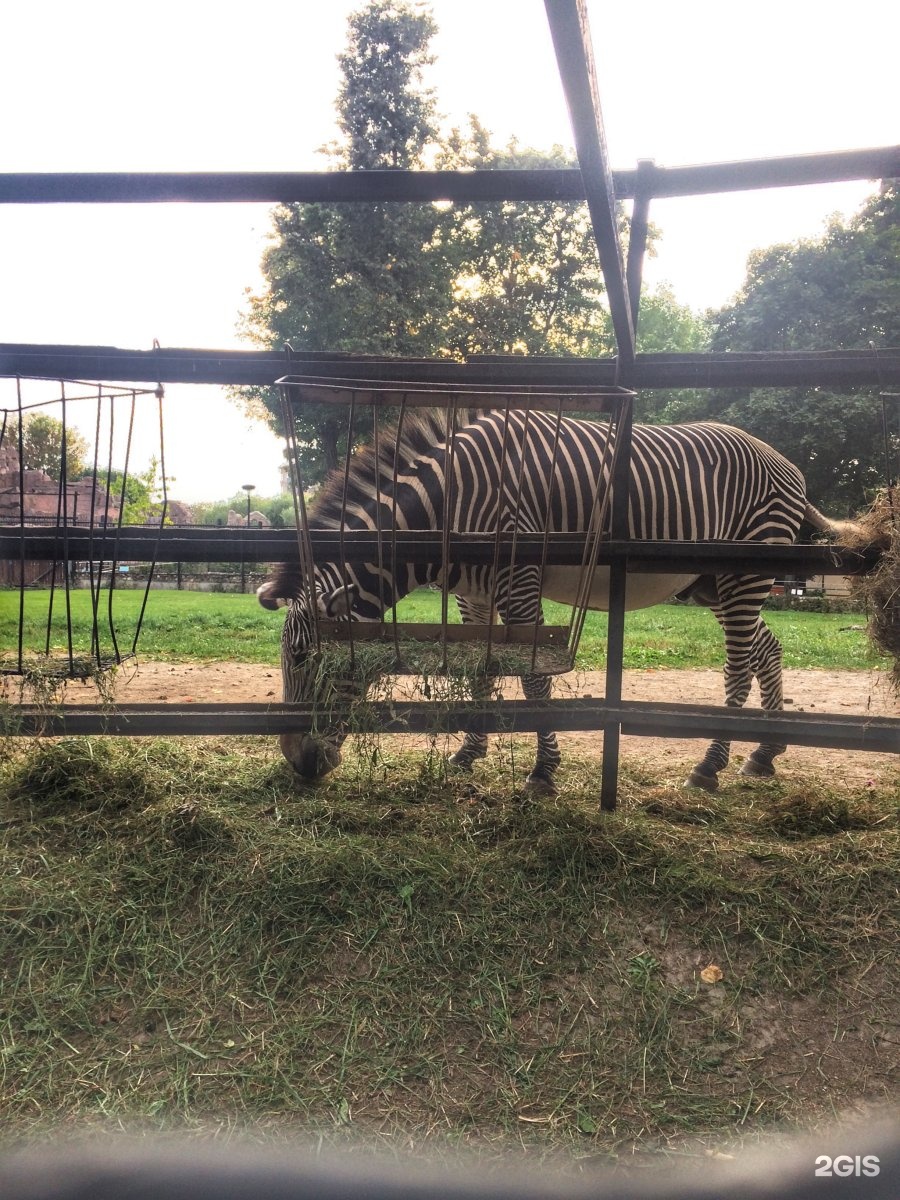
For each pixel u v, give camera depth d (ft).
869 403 60.75
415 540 8.86
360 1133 5.41
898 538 8.72
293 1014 6.41
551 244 76.07
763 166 8.50
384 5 69.92
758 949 7.23
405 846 8.37
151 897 7.47
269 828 8.66
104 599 45.93
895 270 65.82
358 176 8.59
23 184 8.54
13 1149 5.15
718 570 9.14
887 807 10.04
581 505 10.61
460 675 8.29
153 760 10.50
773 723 8.95
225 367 8.95
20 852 7.97
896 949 7.21
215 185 8.61
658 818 9.75
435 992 6.66
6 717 8.50
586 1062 6.12
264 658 24.11
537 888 7.79
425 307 67.31
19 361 8.67
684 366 8.95
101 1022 6.25
